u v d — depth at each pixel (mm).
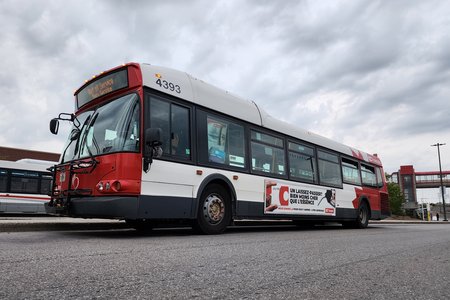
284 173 10125
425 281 3457
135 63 6910
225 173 8141
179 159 7125
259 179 9133
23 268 3336
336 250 5496
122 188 6059
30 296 2459
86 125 7301
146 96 6758
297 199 10438
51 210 7121
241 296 2662
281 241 6586
